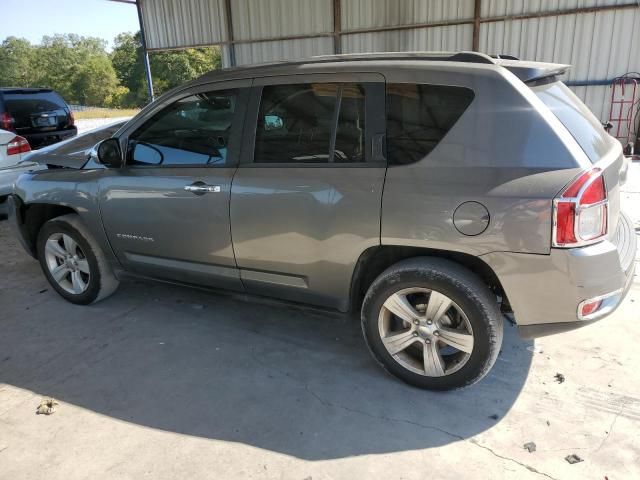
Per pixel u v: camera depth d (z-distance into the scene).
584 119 2.70
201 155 3.16
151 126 3.34
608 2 9.45
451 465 2.26
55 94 10.70
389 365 2.83
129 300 4.05
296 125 2.85
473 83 2.45
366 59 2.80
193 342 3.40
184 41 13.88
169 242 3.34
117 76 83.06
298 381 2.93
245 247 3.04
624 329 3.31
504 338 3.26
